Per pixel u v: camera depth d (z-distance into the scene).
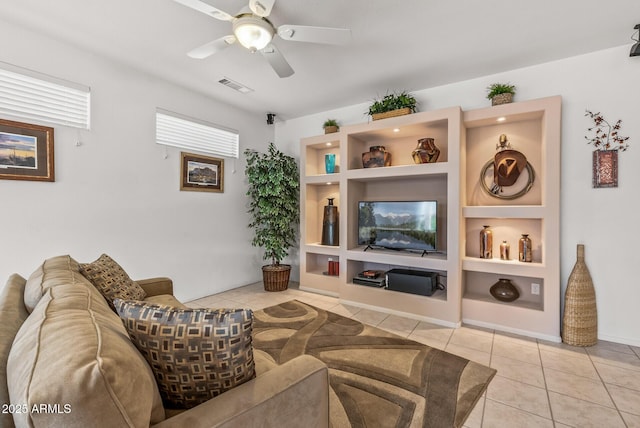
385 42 2.54
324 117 4.38
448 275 2.97
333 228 4.13
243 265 4.41
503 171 3.07
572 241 2.74
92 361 0.67
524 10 2.12
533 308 2.77
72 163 2.68
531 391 1.90
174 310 0.99
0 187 2.32
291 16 2.19
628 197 2.55
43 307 1.04
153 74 3.21
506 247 3.01
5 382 0.76
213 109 3.90
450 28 2.34
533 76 2.92
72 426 0.63
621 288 2.58
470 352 2.41
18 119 2.39
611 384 1.98
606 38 2.46
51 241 2.57
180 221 3.57
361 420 1.62
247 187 4.41
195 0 1.69
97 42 2.59
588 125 2.68
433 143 3.28
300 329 2.86
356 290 3.56
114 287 1.93
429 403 1.76
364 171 3.53
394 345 2.52
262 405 0.93
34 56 2.44
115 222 2.98
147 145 3.23
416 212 3.40
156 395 0.86
